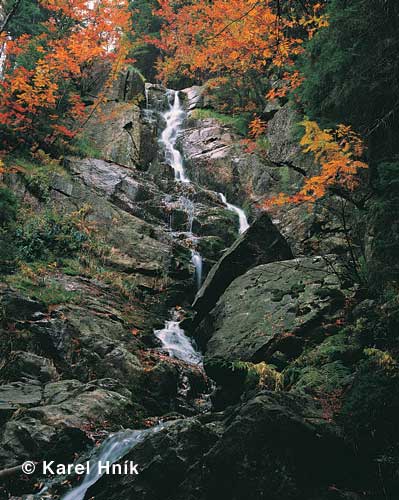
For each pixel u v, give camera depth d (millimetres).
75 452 7172
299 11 14773
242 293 10445
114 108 21406
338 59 8922
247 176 18328
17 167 15867
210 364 8836
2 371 9156
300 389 6586
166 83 28859
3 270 12305
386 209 8281
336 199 14156
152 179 18828
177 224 17031
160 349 11352
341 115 10336
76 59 20047
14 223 14203
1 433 7156
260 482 4758
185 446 5566
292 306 9305
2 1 23469
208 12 18875
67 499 6305
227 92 22859
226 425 6125
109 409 8117
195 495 4949
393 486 4656
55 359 9938
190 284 14492
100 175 17516
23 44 20188
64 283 12492
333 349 7438
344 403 5730
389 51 8305
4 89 17422
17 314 10328
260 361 8617
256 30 15656
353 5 8805
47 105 16953
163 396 9742
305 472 4836
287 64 14477
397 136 9453
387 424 5074
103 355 10070
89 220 15422
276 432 4945
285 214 15641
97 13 19891
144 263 14359
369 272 9203
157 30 31234
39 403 8148
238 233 17141
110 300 12633
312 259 10602
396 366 5582
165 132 22969
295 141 17000
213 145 20734
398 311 7125
